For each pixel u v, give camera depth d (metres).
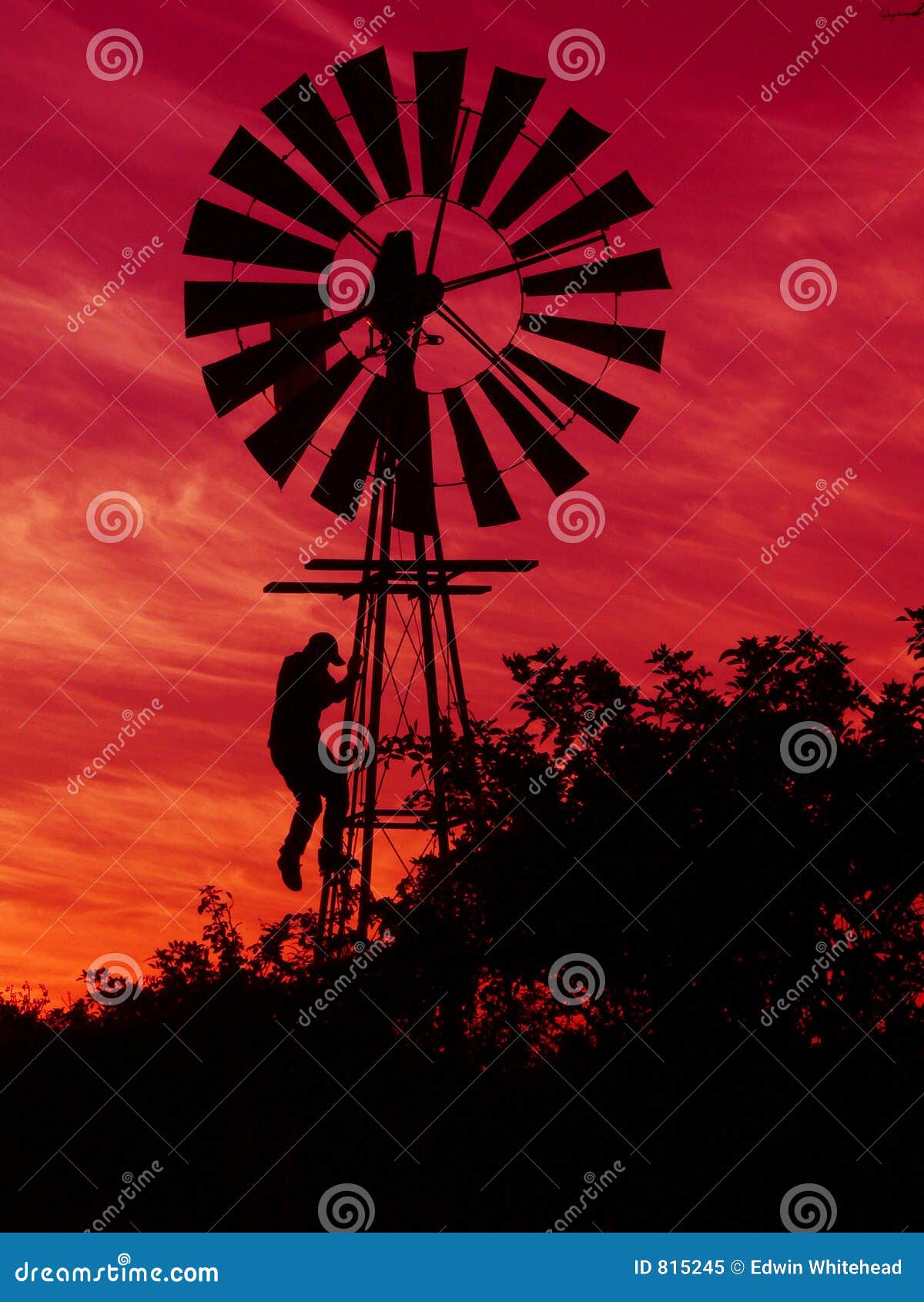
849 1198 11.50
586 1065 12.40
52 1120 15.29
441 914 12.77
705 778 12.28
